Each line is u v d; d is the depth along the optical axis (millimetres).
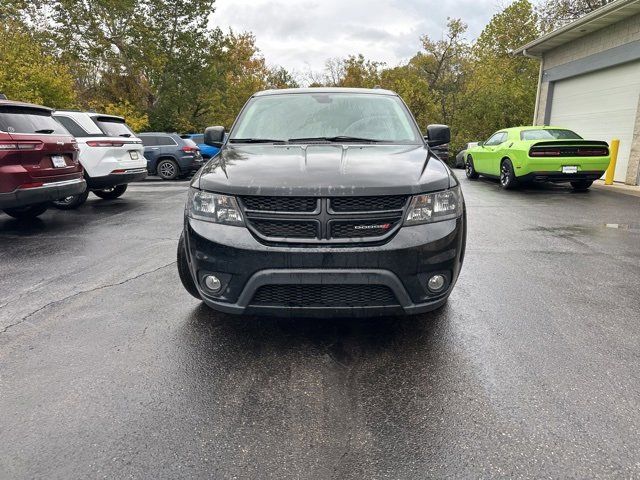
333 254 2439
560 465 1791
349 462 1821
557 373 2473
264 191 2480
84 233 6133
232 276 2541
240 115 4035
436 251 2561
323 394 2305
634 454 1848
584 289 3820
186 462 1824
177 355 2715
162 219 7215
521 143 9945
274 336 2959
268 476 1746
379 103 4023
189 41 31016
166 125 31766
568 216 7250
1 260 4785
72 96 18609
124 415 2135
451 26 34188
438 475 1749
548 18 24344
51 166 6051
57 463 1820
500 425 2041
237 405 2213
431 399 2248
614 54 12164
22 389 2355
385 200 2512
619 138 12281
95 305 3504
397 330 3027
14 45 18500
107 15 29047
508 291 3775
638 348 2756
